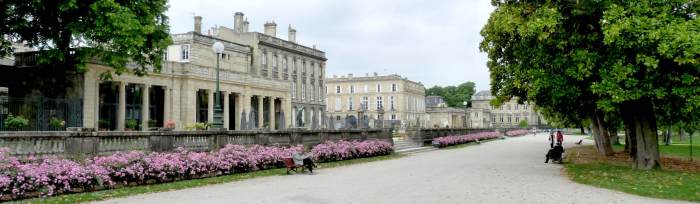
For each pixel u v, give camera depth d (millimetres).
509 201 12758
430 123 127938
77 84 33656
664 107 21344
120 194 13555
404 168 22844
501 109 152125
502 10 21016
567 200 13016
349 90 113125
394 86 109000
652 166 20812
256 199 12875
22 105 24688
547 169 22297
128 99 40562
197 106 46594
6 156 12617
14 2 23125
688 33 15984
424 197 13359
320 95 83438
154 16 26500
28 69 31250
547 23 17953
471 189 15086
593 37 18422
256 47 66188
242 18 68938
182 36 51656
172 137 18312
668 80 17797
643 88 17734
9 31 24469
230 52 54969
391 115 108625
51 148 14492
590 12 18094
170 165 16359
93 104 34781
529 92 21453
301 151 23688
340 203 12273
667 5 17359
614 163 25406
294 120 74750
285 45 73438
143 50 26781
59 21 24922
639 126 21125
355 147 29172
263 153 21219
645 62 16453
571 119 36344
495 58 25188
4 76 31531
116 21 23078
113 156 15094
